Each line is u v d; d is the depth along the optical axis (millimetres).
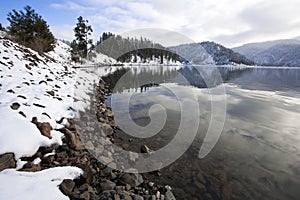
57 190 2693
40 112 4664
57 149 3982
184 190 3787
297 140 6480
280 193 3910
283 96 14930
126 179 3736
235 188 3975
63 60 23453
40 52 16609
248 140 6418
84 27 31422
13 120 3650
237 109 10539
